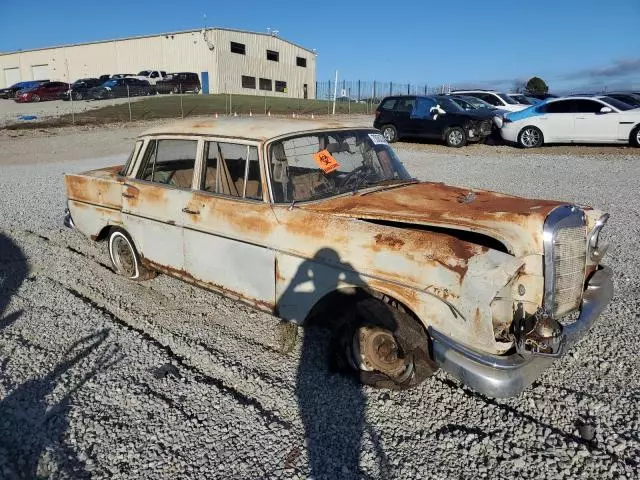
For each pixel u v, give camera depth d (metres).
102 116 27.34
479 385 3.07
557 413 3.51
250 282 4.25
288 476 3.03
